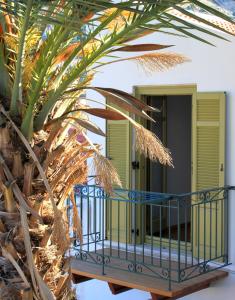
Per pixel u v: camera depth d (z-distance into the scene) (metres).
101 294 8.52
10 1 3.34
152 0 2.98
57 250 4.04
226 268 7.65
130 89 8.70
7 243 3.85
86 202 9.13
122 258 8.09
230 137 7.68
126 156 8.74
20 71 3.64
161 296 7.22
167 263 8.00
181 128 10.62
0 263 3.89
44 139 3.91
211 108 7.80
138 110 3.71
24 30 3.43
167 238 8.86
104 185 3.43
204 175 7.87
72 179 4.12
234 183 7.64
